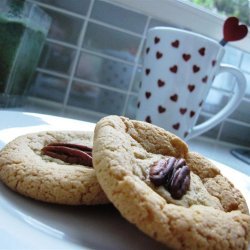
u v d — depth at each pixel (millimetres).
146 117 364
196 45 340
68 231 161
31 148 218
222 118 405
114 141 187
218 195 206
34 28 366
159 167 193
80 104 470
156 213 153
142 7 457
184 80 349
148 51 361
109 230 172
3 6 332
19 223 140
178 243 151
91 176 190
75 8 439
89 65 462
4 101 355
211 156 430
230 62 534
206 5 535
